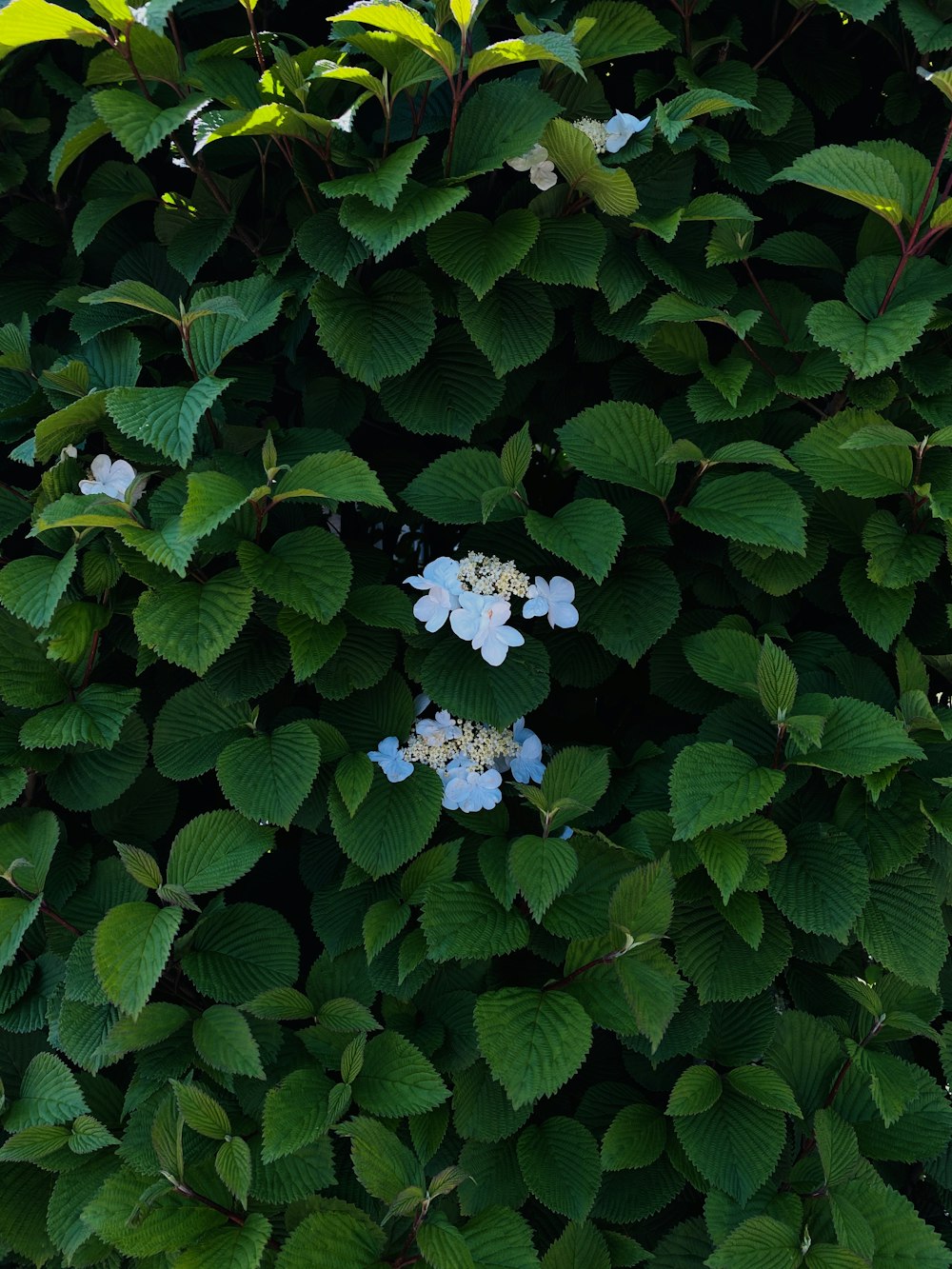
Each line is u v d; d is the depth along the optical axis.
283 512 0.74
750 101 0.77
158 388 0.68
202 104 0.69
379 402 0.79
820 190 0.80
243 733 0.73
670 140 0.70
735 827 0.70
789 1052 0.73
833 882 0.69
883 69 0.84
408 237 0.75
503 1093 0.71
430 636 0.72
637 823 0.71
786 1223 0.69
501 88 0.71
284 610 0.69
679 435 0.77
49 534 0.70
